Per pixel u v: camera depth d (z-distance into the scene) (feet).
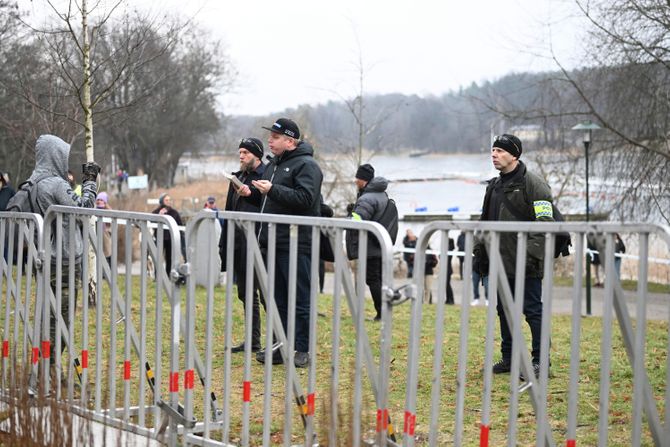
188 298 23.80
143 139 174.70
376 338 41.68
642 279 17.08
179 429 24.73
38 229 28.66
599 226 17.44
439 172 223.10
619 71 84.07
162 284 24.77
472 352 37.70
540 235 29.58
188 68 162.40
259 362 34.53
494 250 18.95
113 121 64.13
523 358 19.47
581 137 90.68
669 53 81.41
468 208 195.42
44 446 21.47
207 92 189.16
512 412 19.12
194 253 23.82
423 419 27.12
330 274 99.91
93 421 26.43
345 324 45.85
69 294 27.73
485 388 19.33
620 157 87.61
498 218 30.60
